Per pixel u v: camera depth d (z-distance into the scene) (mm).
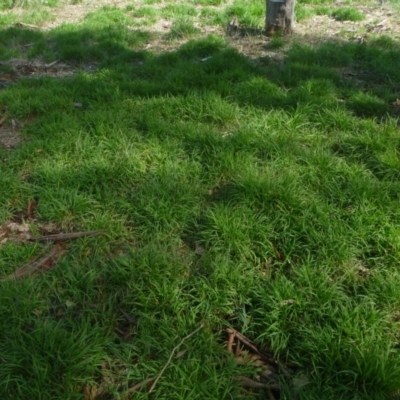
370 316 2959
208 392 2627
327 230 3533
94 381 2730
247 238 3490
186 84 5680
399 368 2652
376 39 7098
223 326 3080
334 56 6422
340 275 3342
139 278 3221
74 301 3162
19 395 2600
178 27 7531
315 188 4016
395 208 3727
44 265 3406
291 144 4477
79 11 9047
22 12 8906
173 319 3020
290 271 3338
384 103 5254
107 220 3717
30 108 5203
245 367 2826
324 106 5148
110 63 6508
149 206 3770
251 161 4281
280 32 7430
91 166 4207
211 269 3305
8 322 2957
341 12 8164
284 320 2996
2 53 7035
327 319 2988
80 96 5488
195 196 3947
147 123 4793
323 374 2750
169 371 2744
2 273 3318
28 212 3902
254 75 5805
